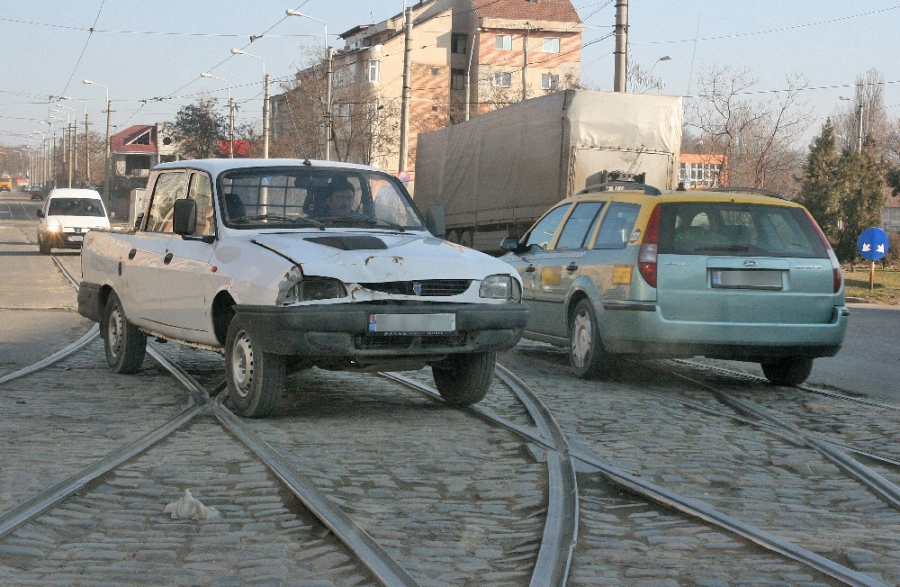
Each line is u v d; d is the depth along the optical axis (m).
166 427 6.95
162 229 9.12
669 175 23.48
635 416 7.79
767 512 5.18
